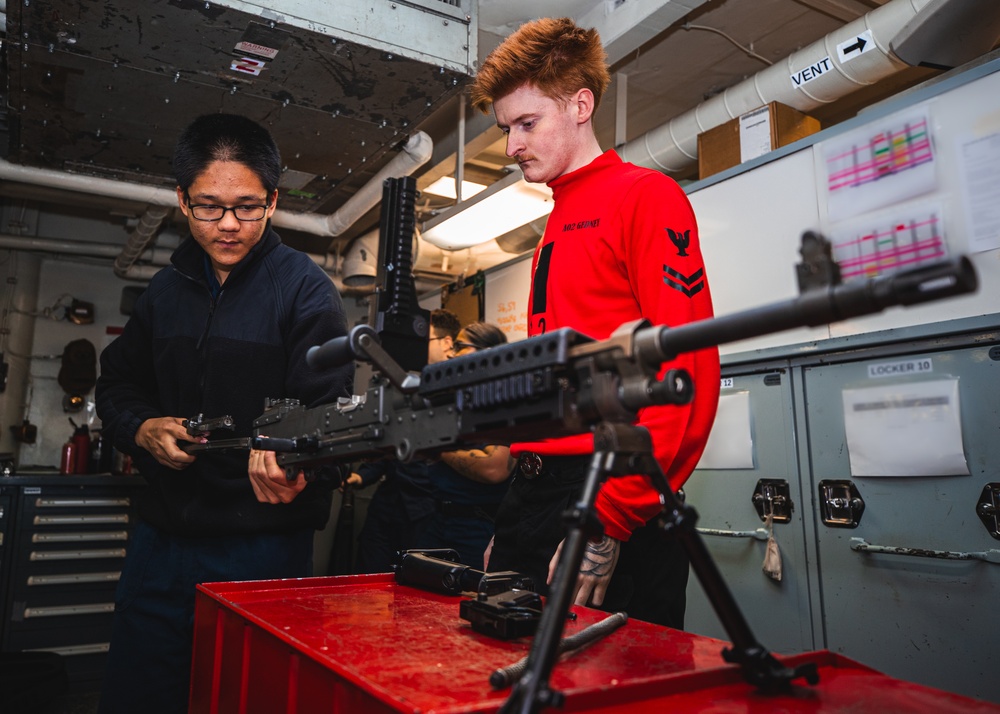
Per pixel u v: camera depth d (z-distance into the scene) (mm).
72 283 4801
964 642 1570
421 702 593
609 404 637
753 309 566
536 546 1170
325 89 2613
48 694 2922
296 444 1003
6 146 3613
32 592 3365
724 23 2975
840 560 1821
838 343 1839
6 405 4441
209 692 1058
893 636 1700
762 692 666
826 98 2537
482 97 1379
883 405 1743
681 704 630
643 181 1172
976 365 1590
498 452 2656
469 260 4781
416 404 820
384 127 2902
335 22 2289
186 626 1424
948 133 1566
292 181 3461
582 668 718
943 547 1621
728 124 2641
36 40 2287
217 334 1483
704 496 2182
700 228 2275
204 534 1420
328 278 1568
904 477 1704
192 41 2299
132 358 1641
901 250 1614
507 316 3480
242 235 1446
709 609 2145
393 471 2988
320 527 1535
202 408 1472
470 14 2564
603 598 1073
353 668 697
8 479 3365
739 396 2104
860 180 1741
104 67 2449
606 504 1034
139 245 4145
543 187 2943
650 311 1103
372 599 1078
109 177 3410
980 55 1857
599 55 1305
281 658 849
